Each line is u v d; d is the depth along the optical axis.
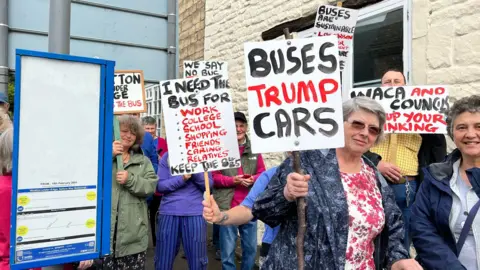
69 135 1.81
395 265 2.02
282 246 1.96
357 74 4.80
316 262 1.85
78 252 1.85
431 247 2.21
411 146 3.24
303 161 2.01
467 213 2.14
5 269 2.27
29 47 3.08
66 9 2.00
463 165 2.27
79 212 1.85
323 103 1.94
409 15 4.00
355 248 1.92
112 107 1.93
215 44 7.16
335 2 4.85
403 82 3.45
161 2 3.66
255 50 1.96
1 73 2.99
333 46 1.98
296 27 5.37
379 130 2.15
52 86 1.76
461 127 2.21
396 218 2.11
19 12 3.05
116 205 3.14
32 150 1.72
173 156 3.03
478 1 3.43
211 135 3.06
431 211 2.29
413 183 3.20
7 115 3.63
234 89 6.61
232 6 6.73
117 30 3.45
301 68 1.96
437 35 3.74
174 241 3.80
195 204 3.80
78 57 1.82
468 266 2.12
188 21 8.18
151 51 3.62
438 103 3.07
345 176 2.03
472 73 3.45
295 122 1.93
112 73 1.92
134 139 3.41
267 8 5.97
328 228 1.84
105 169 1.92
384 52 4.38
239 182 4.38
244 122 4.53
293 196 1.81
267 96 1.94
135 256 3.26
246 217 2.36
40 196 1.75
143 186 3.20
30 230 1.73
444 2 3.69
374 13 4.48
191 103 3.06
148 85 9.55
